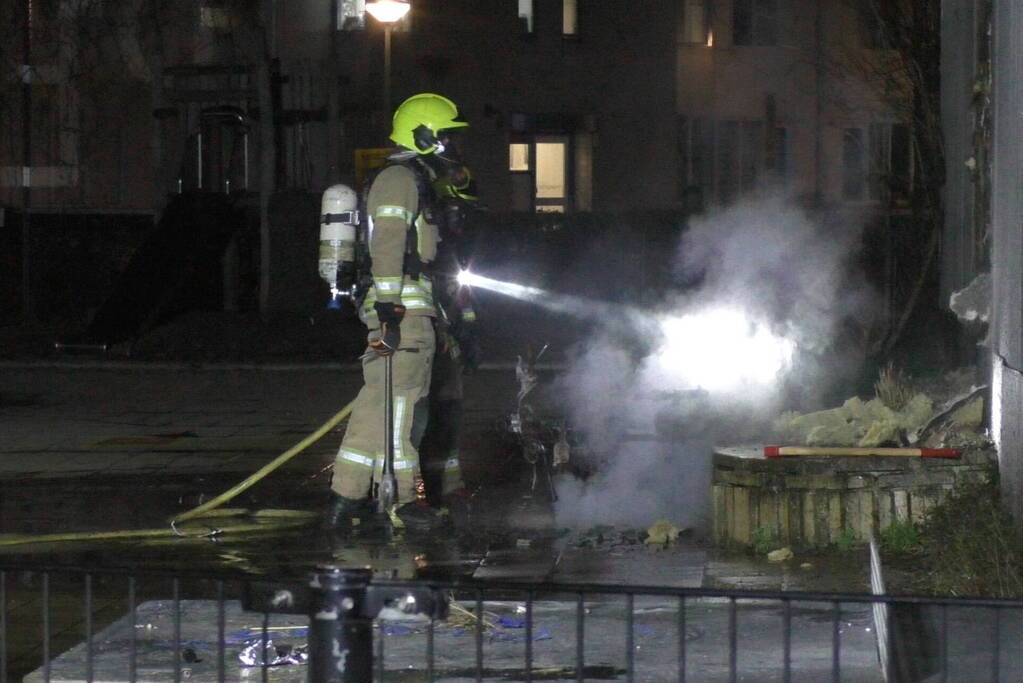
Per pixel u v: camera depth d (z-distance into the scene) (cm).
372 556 3019
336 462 3238
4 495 4006
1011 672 1806
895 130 13112
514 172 13125
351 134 12519
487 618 2394
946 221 5562
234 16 12950
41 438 5381
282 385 7850
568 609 2462
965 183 4631
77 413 6322
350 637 1342
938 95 6519
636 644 2222
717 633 2284
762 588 2602
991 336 3319
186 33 13100
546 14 12862
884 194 10662
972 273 4309
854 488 2927
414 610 1350
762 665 2078
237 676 2053
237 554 3077
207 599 2625
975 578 2341
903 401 3772
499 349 9694
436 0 12738
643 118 13025
